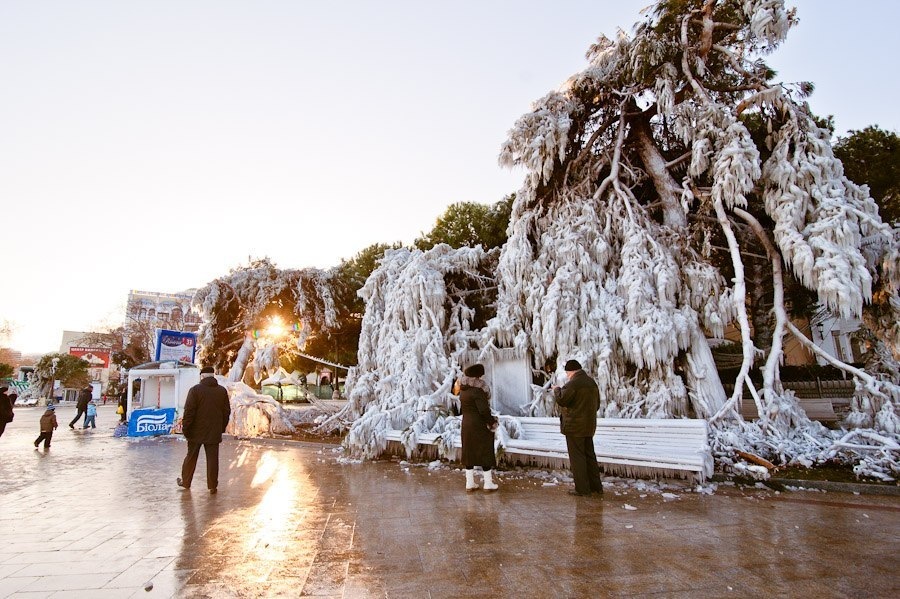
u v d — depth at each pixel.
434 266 11.62
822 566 3.35
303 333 17.42
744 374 7.41
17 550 4.04
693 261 8.50
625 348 7.89
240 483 7.03
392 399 9.55
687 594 2.95
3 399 9.87
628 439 6.85
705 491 5.68
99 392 57.72
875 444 6.43
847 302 6.53
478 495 5.80
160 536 4.41
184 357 17.88
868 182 11.29
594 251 9.15
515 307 9.84
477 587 3.13
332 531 4.46
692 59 9.00
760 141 9.83
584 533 4.21
